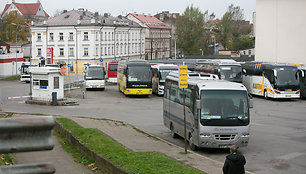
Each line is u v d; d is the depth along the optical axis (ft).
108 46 294.05
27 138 8.89
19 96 144.46
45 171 8.93
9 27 388.16
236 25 410.52
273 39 196.75
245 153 54.85
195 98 55.67
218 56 274.36
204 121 54.19
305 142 62.80
